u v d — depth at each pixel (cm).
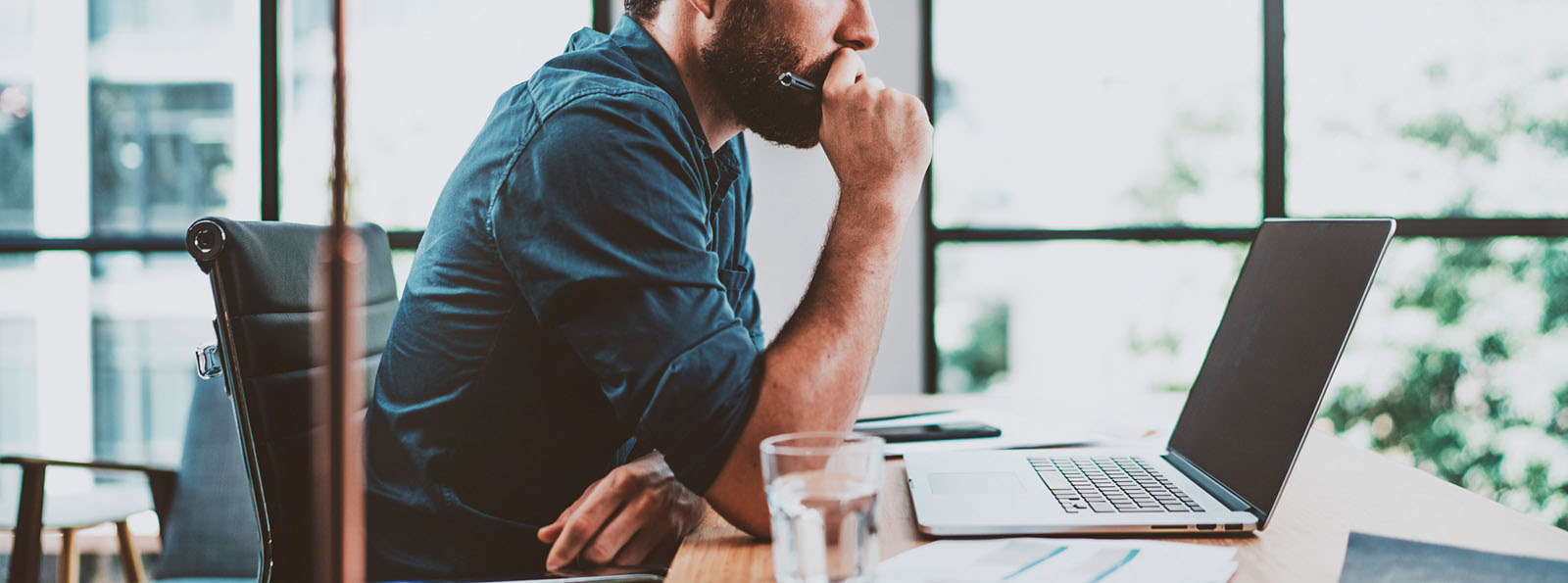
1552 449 301
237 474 205
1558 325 299
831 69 108
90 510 209
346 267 38
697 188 99
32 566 189
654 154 93
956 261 309
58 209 301
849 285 94
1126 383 309
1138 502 85
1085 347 308
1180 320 306
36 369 300
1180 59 304
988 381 311
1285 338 88
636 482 87
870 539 63
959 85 306
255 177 300
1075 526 78
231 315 105
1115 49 304
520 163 95
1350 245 83
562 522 89
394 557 102
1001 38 304
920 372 306
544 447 101
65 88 299
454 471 100
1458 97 301
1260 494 80
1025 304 308
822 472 63
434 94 298
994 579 66
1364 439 308
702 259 92
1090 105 305
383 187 297
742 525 84
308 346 113
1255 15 302
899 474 104
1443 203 303
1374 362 306
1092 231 305
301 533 107
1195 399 105
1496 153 301
